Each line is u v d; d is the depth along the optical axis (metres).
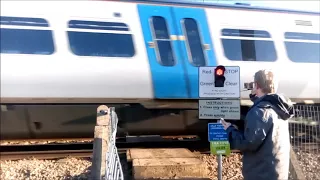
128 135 7.29
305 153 6.45
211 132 4.72
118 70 6.90
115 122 5.90
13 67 6.46
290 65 7.91
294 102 7.98
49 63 6.61
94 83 6.80
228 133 3.30
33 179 5.61
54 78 6.63
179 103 7.25
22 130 6.70
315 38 8.23
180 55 7.29
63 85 6.68
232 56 7.57
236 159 6.72
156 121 7.29
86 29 6.84
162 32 7.25
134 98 7.01
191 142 7.96
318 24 8.31
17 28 6.54
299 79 7.97
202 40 7.45
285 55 7.91
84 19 6.85
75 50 6.75
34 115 6.63
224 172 6.06
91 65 6.79
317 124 6.84
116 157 4.09
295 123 6.70
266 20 7.91
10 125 6.60
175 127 7.45
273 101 3.17
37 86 6.57
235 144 3.21
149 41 7.13
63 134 6.89
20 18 6.57
